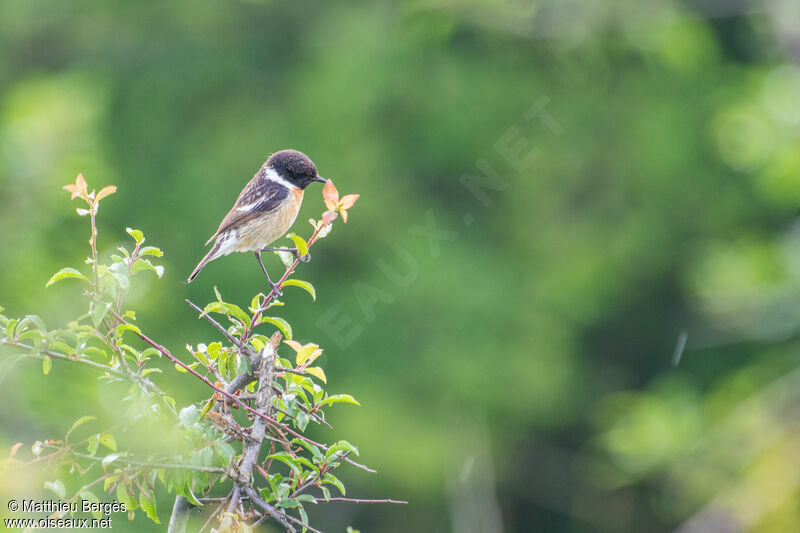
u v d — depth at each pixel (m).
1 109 15.66
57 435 7.67
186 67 17.78
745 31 18.66
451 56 16.94
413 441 15.49
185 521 4.13
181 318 15.12
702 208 17.64
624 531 19.59
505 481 19.55
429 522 17.72
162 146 17.22
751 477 12.28
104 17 17.81
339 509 16.55
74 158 11.16
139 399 3.96
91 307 3.92
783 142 13.55
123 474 3.91
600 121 17.16
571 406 18.64
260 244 7.79
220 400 4.19
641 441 12.93
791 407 12.48
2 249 10.21
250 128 16.98
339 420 15.46
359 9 17.48
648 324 18.78
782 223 17.53
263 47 18.09
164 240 15.94
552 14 14.15
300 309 15.55
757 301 12.74
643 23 14.16
